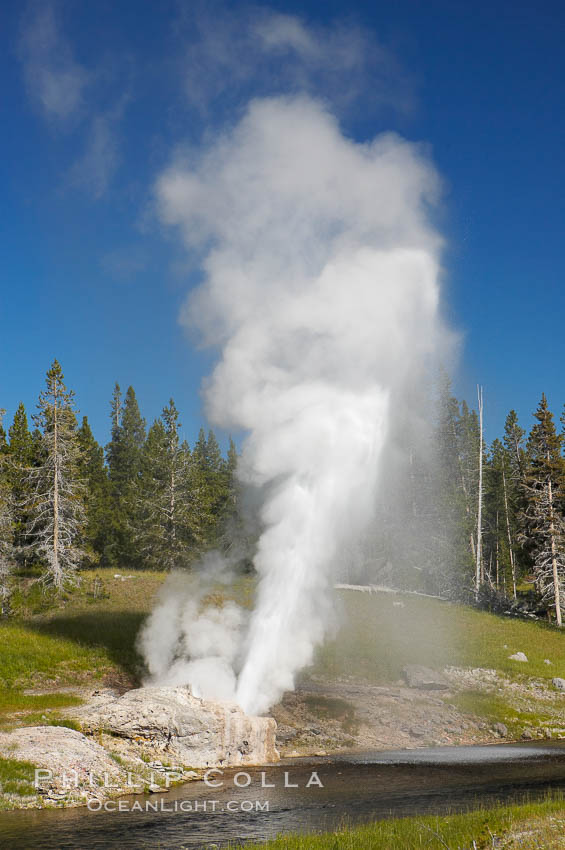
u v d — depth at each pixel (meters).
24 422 64.44
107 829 12.97
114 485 73.44
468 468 69.75
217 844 11.94
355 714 25.88
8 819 13.66
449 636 41.78
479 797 15.68
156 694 20.73
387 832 11.82
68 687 27.58
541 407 60.28
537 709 30.08
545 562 55.44
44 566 48.44
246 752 20.28
